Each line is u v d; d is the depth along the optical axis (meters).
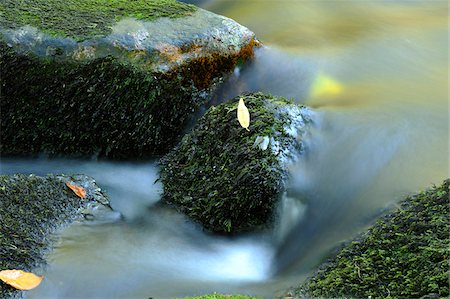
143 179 2.28
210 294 1.91
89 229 2.10
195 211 2.14
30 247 2.01
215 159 2.15
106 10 2.38
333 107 2.29
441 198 1.97
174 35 2.32
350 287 1.86
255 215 2.10
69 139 2.33
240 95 2.26
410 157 2.17
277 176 2.08
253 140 2.11
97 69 2.27
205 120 2.22
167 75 2.28
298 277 1.99
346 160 2.15
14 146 2.35
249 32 2.43
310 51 2.57
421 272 1.83
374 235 1.97
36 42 2.27
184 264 2.05
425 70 2.52
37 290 1.95
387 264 1.88
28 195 2.10
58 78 2.28
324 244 2.05
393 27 2.76
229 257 2.08
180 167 2.21
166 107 2.30
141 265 2.03
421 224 1.92
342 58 2.55
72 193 2.15
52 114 2.31
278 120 2.14
